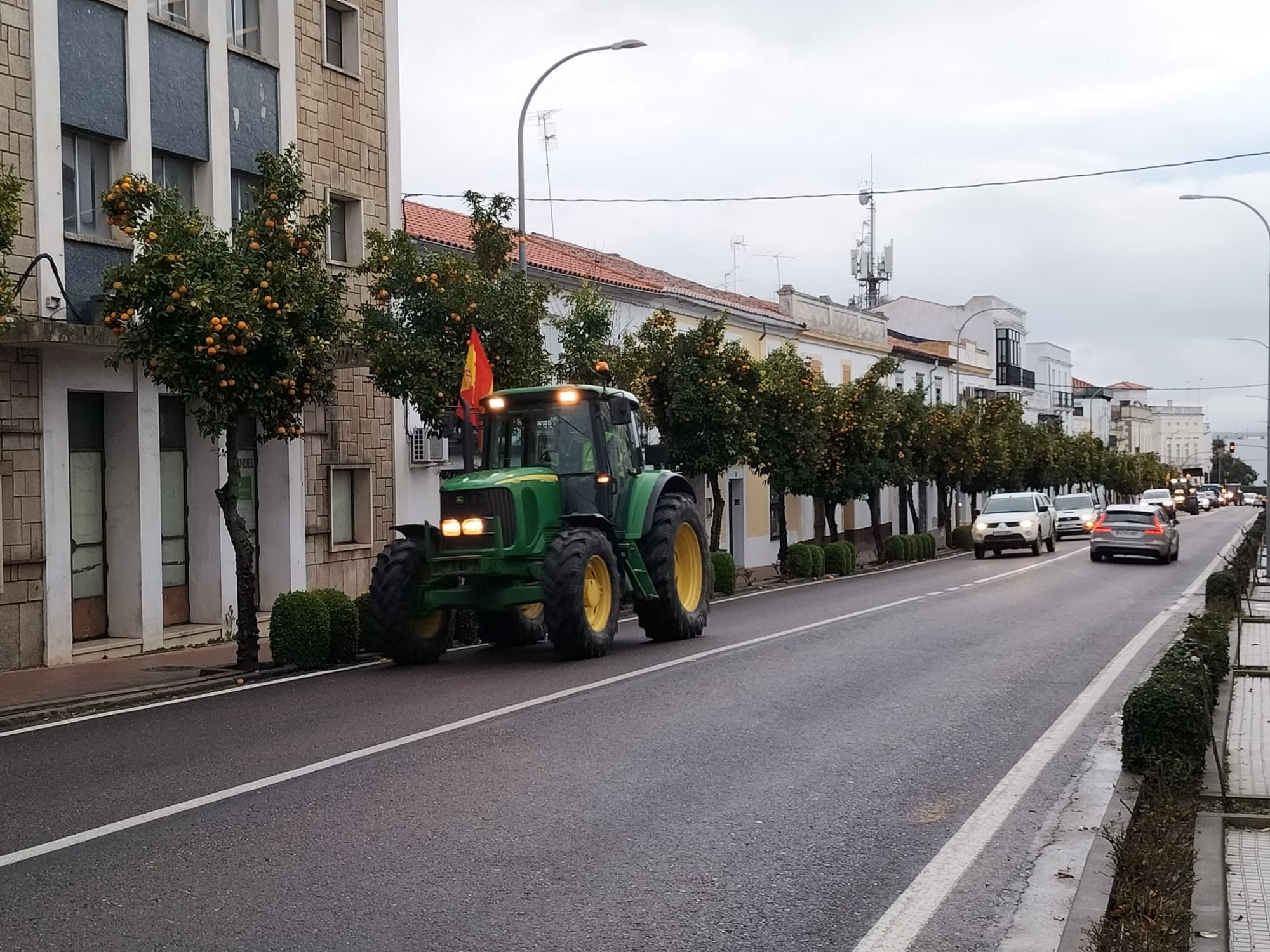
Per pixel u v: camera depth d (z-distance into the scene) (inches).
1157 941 190.9
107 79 647.8
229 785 309.1
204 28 717.9
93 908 218.5
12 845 258.1
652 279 1432.1
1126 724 329.1
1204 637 472.7
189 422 724.7
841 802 295.9
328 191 821.2
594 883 233.9
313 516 794.8
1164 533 1346.0
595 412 585.6
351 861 245.8
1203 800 302.4
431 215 1120.2
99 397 661.9
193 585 727.1
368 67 867.4
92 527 655.8
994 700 440.8
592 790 303.1
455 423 637.3
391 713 411.8
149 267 503.2
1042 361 3959.2
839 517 1946.4
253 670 542.3
